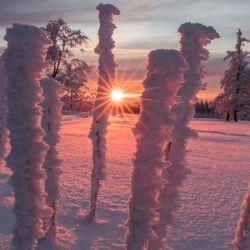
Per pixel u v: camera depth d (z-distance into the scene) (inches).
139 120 72.7
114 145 636.7
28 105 75.9
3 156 244.2
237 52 1720.0
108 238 178.1
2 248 160.2
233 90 1732.3
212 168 431.2
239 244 77.7
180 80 70.1
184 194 287.6
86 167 380.2
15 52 73.4
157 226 90.7
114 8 187.0
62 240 168.7
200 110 2903.5
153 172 72.5
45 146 78.6
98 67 189.9
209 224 215.3
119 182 319.0
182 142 92.4
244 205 77.9
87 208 228.8
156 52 69.9
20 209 79.1
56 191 155.3
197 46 93.1
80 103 1315.2
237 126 1344.7
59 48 1181.1
